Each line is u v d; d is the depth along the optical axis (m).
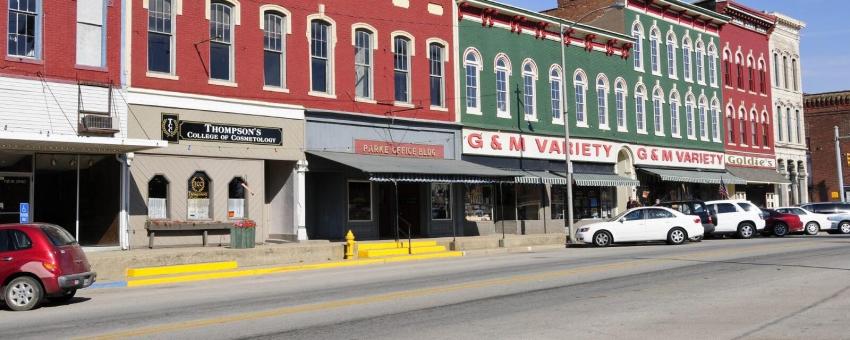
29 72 19.30
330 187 26.77
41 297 13.14
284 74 24.77
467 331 9.57
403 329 9.80
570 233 30.30
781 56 51.88
